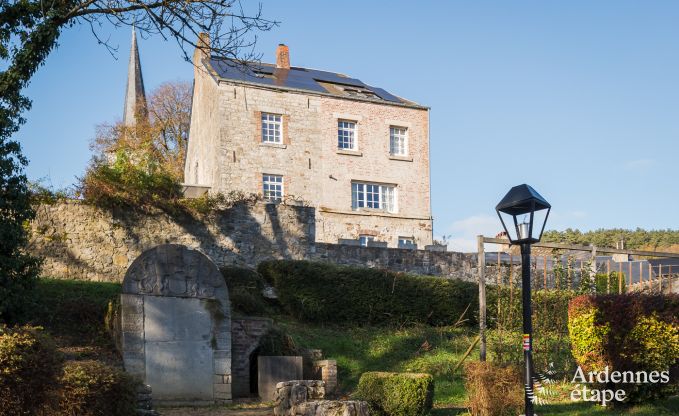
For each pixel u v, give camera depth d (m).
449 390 16.48
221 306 16.70
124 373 12.09
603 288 23.22
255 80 34.53
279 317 21.03
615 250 18.59
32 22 17.42
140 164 25.06
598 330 14.55
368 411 13.40
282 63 38.19
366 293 21.73
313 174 33.91
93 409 11.30
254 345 17.44
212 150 33.94
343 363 18.45
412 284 22.23
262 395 16.56
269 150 33.34
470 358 18.78
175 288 16.34
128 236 22.42
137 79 53.72
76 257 21.66
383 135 35.56
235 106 33.12
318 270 21.50
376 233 34.47
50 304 18.69
